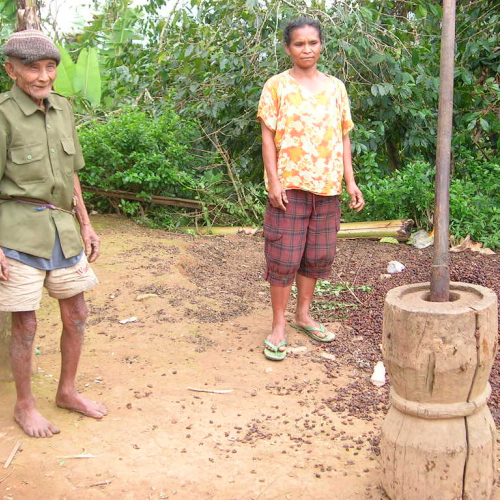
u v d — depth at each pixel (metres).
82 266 3.01
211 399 3.37
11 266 2.78
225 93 7.44
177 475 2.70
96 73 7.97
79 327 3.10
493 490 2.54
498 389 3.46
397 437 2.36
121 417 3.17
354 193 3.87
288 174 3.64
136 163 6.84
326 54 6.89
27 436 2.97
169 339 4.13
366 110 7.32
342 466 2.78
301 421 3.16
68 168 2.89
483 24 7.30
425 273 5.39
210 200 7.22
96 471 2.72
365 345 4.10
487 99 7.04
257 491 2.59
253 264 5.93
